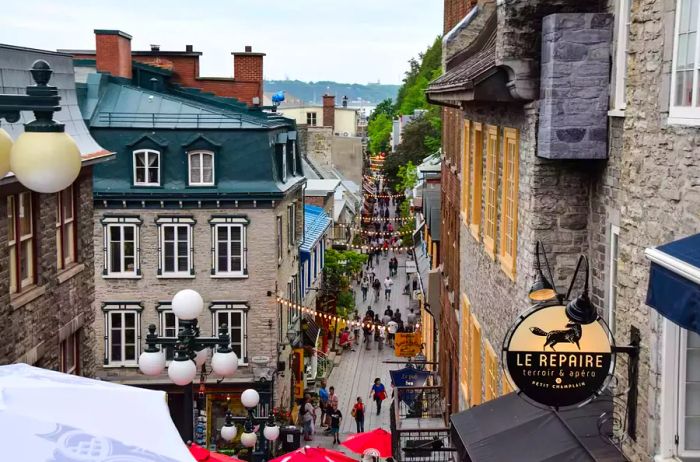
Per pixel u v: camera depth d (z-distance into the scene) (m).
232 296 32.00
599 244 11.58
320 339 44.56
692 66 7.73
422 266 43.59
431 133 84.62
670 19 8.20
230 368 13.40
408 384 28.70
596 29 11.29
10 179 14.65
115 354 31.75
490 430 11.15
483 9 23.59
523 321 9.18
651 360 8.59
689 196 7.79
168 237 31.81
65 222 18.42
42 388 6.33
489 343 16.91
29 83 17.38
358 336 49.59
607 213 11.24
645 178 8.80
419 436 21.00
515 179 13.99
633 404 9.08
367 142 143.00
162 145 31.58
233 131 31.88
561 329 9.16
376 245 74.38
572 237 12.05
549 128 11.41
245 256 31.89
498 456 10.31
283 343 33.84
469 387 20.08
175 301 12.77
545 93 11.55
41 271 16.69
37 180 7.24
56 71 19.17
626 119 9.41
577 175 12.00
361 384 39.88
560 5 11.83
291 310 36.78
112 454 5.79
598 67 11.30
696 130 7.66
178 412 31.52
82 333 19.20
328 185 61.19
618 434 9.52
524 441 10.44
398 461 20.72
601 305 11.45
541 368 9.14
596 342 9.05
